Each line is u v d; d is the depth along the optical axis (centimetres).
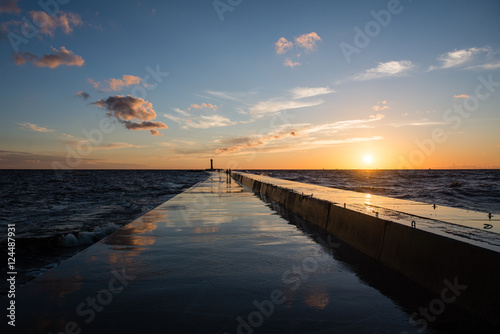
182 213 994
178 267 435
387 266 432
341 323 271
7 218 1485
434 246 348
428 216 641
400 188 3125
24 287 358
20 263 703
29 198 2662
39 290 349
